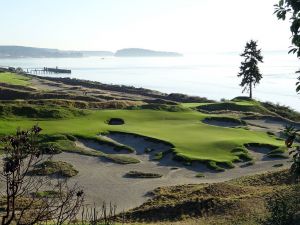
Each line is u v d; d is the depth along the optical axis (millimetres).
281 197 29672
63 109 68938
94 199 36875
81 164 47375
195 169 47188
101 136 57594
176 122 67000
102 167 47125
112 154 52219
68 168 43906
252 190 36469
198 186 40531
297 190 31234
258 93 186500
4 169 8391
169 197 36812
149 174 44812
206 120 69562
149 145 54625
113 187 40656
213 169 46750
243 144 54188
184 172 46375
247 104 93875
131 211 33031
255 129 66750
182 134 58469
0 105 66375
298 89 11930
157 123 65625
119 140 57094
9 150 8602
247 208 29359
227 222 27000
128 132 58250
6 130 55812
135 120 66875
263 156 52281
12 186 8609
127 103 93188
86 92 124062
